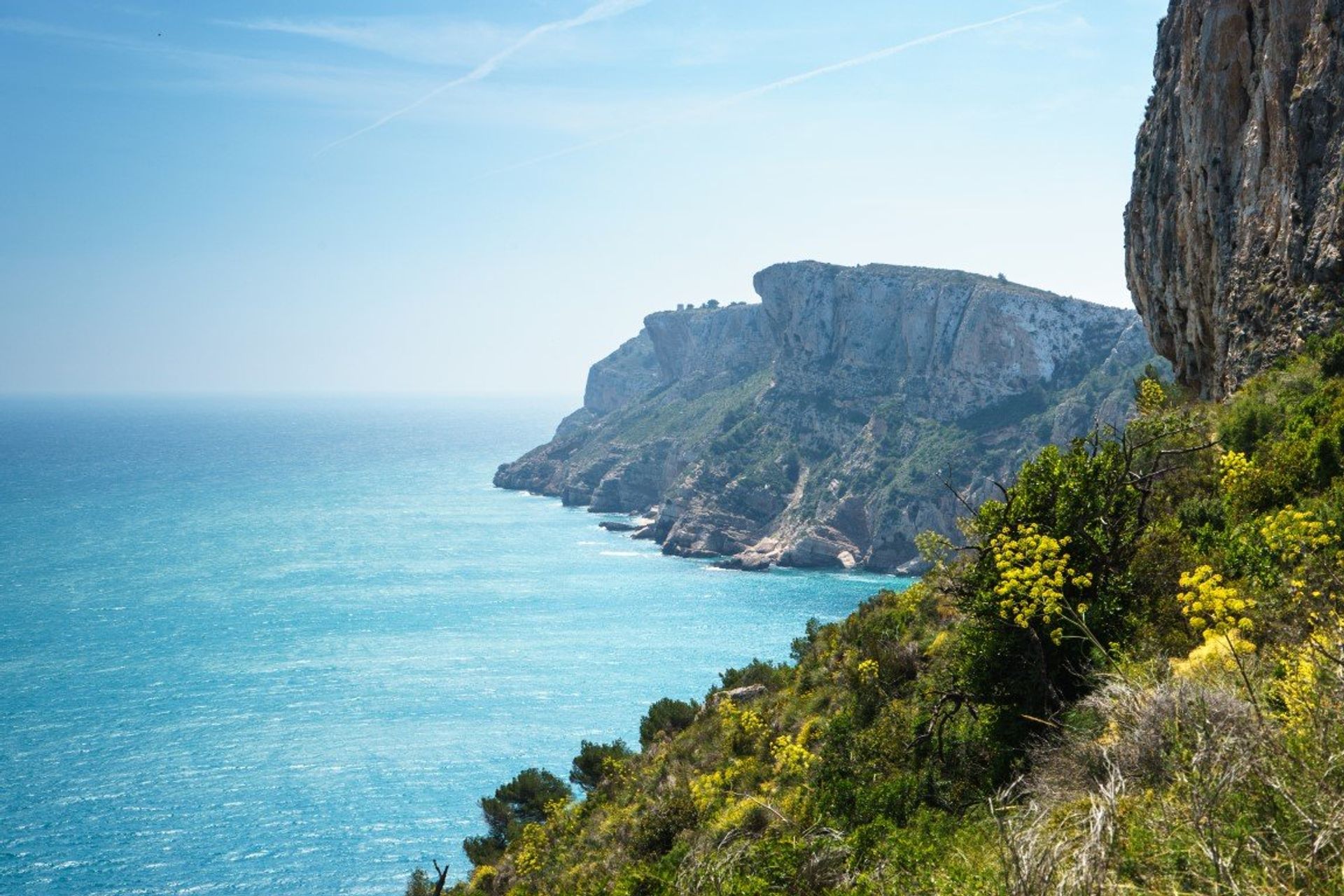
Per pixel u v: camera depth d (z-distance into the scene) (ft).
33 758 306.35
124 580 604.08
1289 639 32.04
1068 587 52.34
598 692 377.30
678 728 169.37
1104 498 55.31
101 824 258.57
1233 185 123.95
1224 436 85.87
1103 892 22.02
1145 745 29.17
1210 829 21.80
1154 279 152.76
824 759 70.23
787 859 42.09
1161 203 148.56
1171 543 56.65
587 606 539.29
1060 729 44.73
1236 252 120.78
